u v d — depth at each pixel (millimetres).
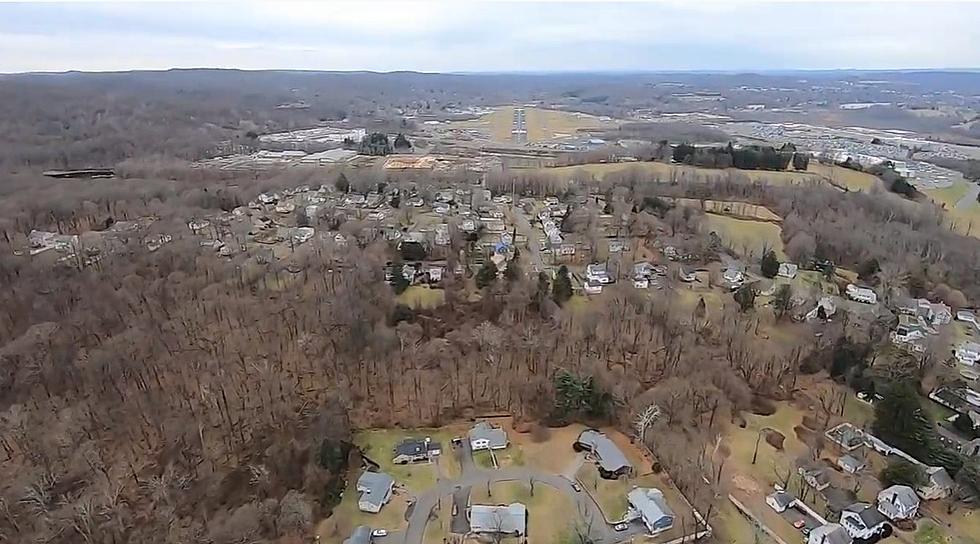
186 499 79375
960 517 78625
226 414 92938
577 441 92250
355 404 98875
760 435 92375
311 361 106000
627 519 77438
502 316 120625
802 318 122188
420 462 88438
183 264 140125
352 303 117812
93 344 107500
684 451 85938
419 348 109688
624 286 132000
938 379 105625
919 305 131125
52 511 76000
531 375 103000
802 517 78312
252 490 80812
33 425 88062
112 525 74375
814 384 104625
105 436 89500
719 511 78625
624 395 96688
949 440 89750
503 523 75438
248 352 107188
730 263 151750
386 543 74875
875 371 104562
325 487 81938
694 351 104625
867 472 85250
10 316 116812
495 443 90750
